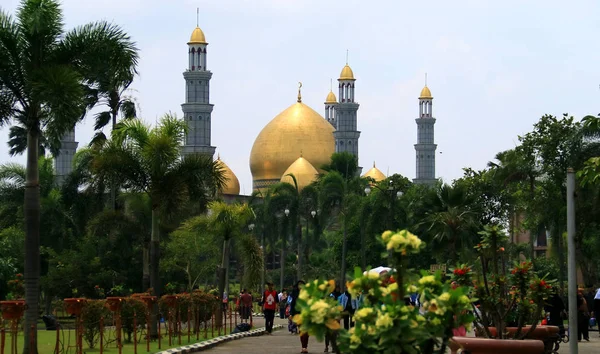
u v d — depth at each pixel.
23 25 29.84
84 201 67.25
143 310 38.69
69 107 28.73
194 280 80.31
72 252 62.94
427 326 12.66
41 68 29.23
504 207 77.44
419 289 13.22
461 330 24.95
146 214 60.38
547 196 64.12
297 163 194.25
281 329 55.09
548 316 36.22
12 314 27.25
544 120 64.38
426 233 65.62
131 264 64.38
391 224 71.81
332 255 126.81
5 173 67.81
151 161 40.44
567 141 57.34
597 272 80.62
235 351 34.56
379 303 13.21
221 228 57.28
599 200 55.66
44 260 68.81
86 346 36.06
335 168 158.38
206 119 194.25
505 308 24.78
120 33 31.39
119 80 32.28
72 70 29.66
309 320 12.37
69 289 61.81
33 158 30.34
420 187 97.69
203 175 41.56
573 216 21.03
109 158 40.91
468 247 65.88
